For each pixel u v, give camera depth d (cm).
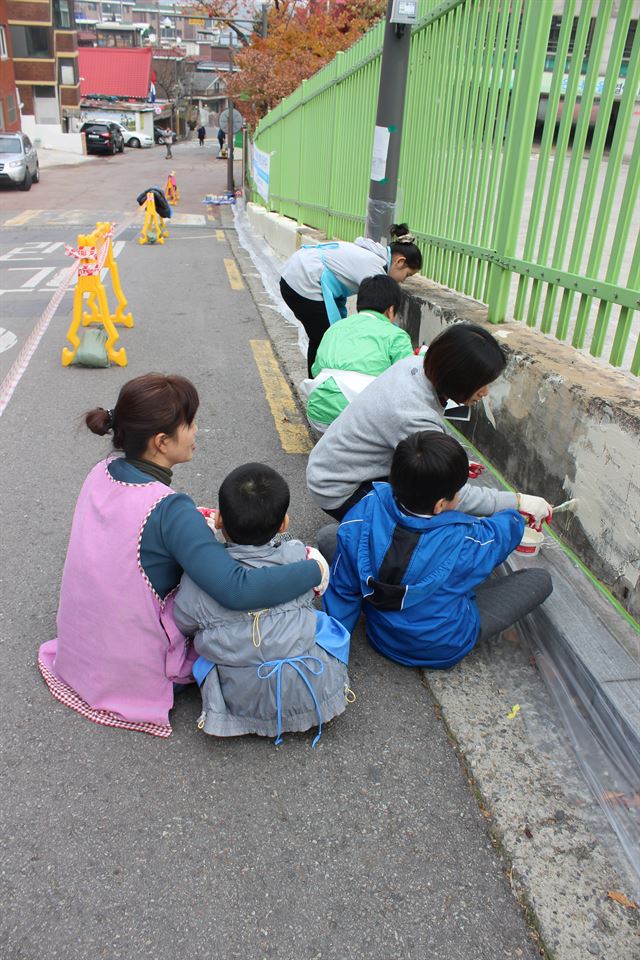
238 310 809
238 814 195
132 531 211
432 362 253
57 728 222
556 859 183
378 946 163
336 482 291
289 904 171
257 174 1725
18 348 629
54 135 4175
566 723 227
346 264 440
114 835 187
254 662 210
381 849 187
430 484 223
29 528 329
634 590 242
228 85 2223
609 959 159
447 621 235
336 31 1923
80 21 9450
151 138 5450
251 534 214
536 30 323
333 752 218
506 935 166
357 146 711
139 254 1233
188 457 226
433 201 477
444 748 221
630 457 241
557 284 323
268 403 509
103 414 219
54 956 158
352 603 259
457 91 425
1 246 1275
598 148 285
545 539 293
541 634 251
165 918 167
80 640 223
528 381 310
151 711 224
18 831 187
